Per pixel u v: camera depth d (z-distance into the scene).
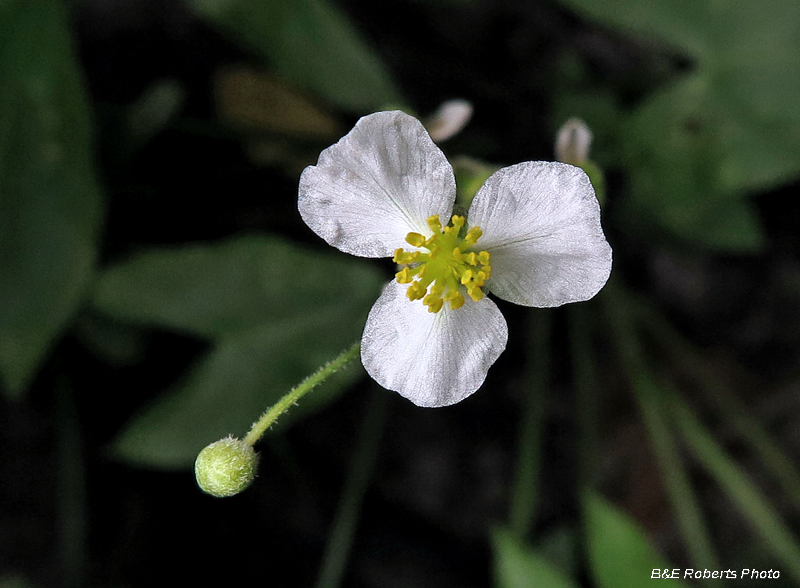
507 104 0.23
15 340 0.20
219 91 0.23
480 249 0.17
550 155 0.23
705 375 0.23
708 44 0.21
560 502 0.24
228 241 0.21
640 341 0.24
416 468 0.24
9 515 0.22
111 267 0.20
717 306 0.24
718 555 0.23
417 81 0.23
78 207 0.20
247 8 0.20
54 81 0.19
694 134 0.21
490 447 0.24
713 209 0.21
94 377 0.23
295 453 0.23
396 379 0.17
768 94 0.20
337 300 0.21
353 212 0.17
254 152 0.23
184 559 0.23
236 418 0.20
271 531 0.23
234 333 0.21
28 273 0.20
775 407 0.24
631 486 0.24
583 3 0.20
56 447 0.23
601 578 0.19
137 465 0.23
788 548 0.21
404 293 0.17
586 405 0.22
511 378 0.24
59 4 0.19
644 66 0.23
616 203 0.22
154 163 0.22
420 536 0.24
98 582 0.23
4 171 0.19
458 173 0.18
